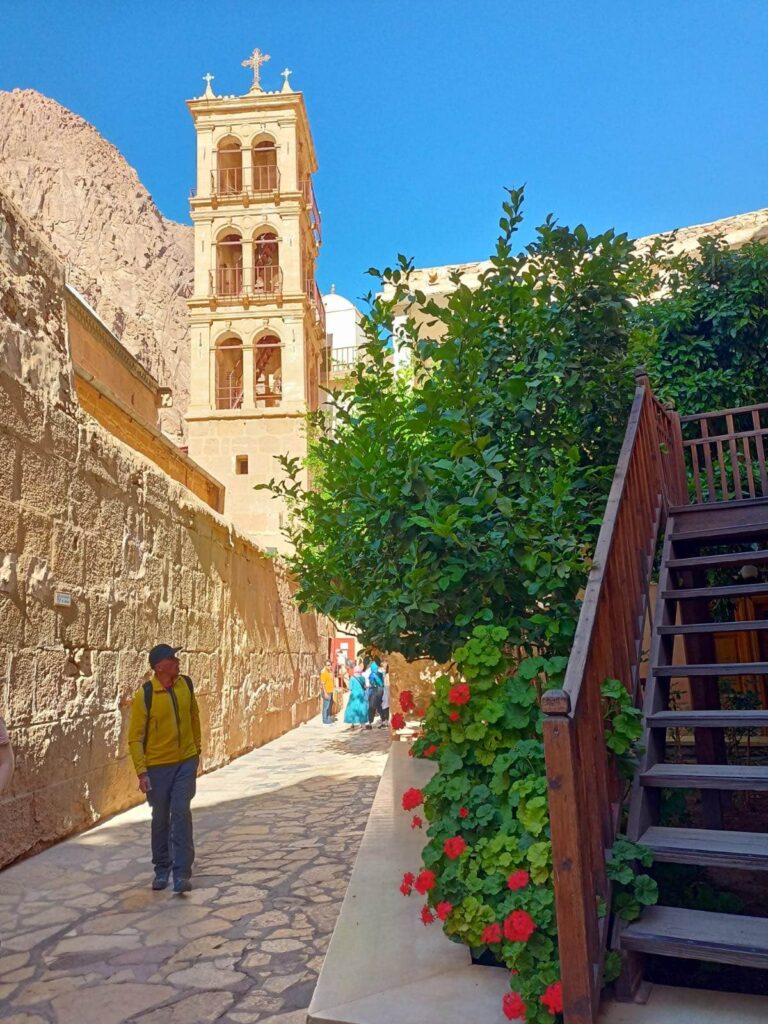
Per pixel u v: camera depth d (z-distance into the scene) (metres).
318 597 5.86
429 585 4.32
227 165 36.12
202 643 11.50
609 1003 2.77
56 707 6.95
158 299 130.62
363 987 3.25
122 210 138.88
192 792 5.34
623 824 3.30
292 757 13.01
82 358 18.36
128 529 8.91
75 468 7.65
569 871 2.58
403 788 6.86
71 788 7.12
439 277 13.73
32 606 6.66
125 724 8.47
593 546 5.05
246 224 33.84
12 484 6.48
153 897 5.12
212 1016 3.33
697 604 5.60
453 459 4.68
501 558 4.30
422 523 4.14
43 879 5.67
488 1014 2.88
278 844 6.54
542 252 5.02
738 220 12.19
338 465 5.03
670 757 7.50
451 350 4.42
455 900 3.18
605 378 5.04
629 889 2.96
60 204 135.12
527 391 4.72
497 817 3.25
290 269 33.06
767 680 8.31
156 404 23.31
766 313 7.55
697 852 2.95
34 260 7.21
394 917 3.97
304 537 6.06
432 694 12.21
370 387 5.00
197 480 22.64
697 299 7.86
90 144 145.75
